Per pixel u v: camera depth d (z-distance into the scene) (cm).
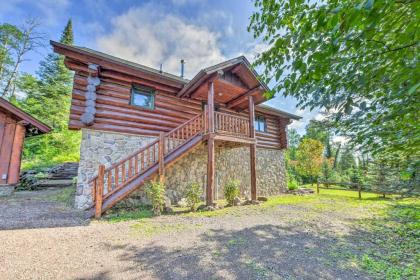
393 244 354
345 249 328
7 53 1756
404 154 223
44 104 1692
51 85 1836
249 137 734
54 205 560
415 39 125
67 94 1895
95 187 500
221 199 827
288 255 299
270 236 374
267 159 1070
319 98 186
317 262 280
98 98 611
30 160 1320
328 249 326
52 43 514
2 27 1683
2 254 270
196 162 794
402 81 146
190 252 298
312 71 158
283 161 1155
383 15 109
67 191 754
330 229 432
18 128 745
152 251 298
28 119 744
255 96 814
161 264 261
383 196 893
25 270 236
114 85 645
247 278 235
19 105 1574
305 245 339
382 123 197
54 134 1523
